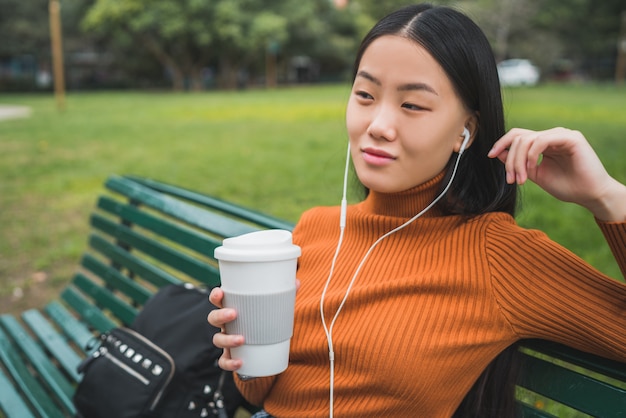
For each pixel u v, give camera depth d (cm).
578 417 236
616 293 118
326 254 157
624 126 1142
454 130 135
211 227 232
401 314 133
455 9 138
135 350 186
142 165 838
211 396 180
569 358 129
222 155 902
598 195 117
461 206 142
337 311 141
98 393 186
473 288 129
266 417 156
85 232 543
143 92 3856
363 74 137
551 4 4159
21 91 4009
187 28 3656
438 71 130
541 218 473
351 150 143
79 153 969
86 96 3212
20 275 451
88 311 291
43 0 3906
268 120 1473
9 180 766
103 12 3562
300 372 147
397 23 133
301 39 4353
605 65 4738
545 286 124
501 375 137
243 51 3994
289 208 565
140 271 266
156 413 178
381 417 133
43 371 250
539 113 1431
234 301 120
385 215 150
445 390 130
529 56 3931
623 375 121
